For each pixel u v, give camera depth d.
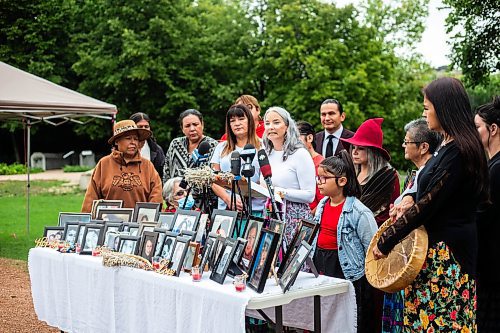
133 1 25.14
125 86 25.55
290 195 4.23
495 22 12.59
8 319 5.42
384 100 24.73
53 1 27.33
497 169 3.36
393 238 3.04
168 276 3.46
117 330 3.77
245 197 3.93
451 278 3.02
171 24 25.03
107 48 25.89
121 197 4.96
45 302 4.41
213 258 3.47
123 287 3.74
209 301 3.16
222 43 26.62
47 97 9.11
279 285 3.22
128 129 4.93
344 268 3.75
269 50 25.03
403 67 28.34
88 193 4.98
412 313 3.14
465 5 12.55
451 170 2.94
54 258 4.30
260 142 4.53
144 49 24.25
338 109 5.93
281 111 4.41
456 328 3.03
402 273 3.00
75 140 31.75
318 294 3.30
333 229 3.85
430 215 2.98
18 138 31.28
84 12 27.45
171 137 27.11
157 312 3.49
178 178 4.68
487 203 3.19
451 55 13.18
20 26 27.30
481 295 3.49
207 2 28.55
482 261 3.44
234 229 3.58
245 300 2.98
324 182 3.83
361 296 3.76
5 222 11.68
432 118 3.04
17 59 26.69
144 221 4.29
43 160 28.70
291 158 4.36
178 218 3.90
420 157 4.04
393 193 4.25
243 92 26.34
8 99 8.55
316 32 24.09
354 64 24.17
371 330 3.82
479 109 3.55
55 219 12.12
